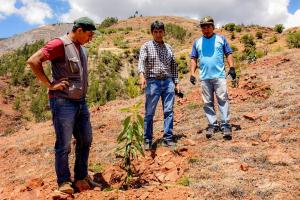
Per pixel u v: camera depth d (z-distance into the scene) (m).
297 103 7.75
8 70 73.56
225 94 6.38
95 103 21.73
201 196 4.37
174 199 4.32
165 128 6.18
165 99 6.11
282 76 10.67
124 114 9.88
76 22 4.41
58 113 4.43
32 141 8.47
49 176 5.86
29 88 66.00
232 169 5.01
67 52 4.35
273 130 6.36
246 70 13.08
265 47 30.70
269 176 4.65
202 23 6.34
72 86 4.42
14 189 5.46
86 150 4.85
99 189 4.77
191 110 8.98
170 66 6.16
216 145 6.06
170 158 5.55
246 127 6.91
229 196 4.30
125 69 73.19
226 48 6.41
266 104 8.20
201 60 6.50
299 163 4.98
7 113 50.72
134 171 5.29
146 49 5.94
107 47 85.81
